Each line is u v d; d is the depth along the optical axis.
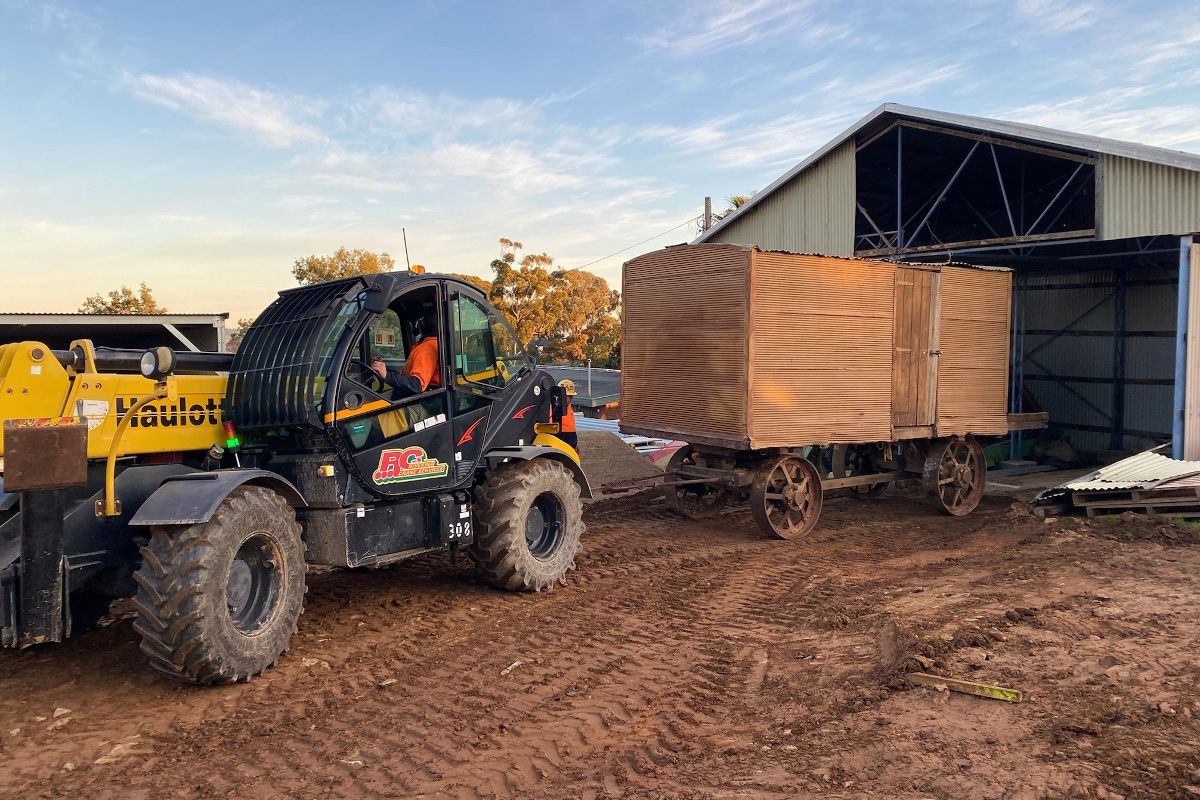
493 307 7.09
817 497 9.48
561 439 7.84
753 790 3.54
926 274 10.07
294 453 5.95
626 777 3.79
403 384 6.21
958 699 4.20
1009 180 15.14
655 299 9.91
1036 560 7.09
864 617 5.93
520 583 6.80
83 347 5.24
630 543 8.91
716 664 5.28
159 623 4.61
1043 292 17.41
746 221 16.44
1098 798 3.13
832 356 9.22
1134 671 4.27
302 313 5.95
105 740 4.31
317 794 3.74
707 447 9.77
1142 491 8.38
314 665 5.32
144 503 4.81
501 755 4.07
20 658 5.45
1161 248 13.57
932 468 10.31
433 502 6.47
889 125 13.38
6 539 4.76
